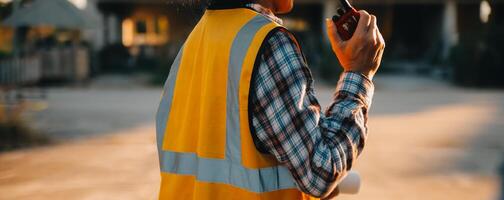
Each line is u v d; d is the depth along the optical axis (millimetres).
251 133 1412
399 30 25250
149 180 6164
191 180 1568
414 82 18578
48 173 6445
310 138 1370
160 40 24516
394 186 5941
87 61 19047
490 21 18906
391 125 9898
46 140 8359
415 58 24219
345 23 1494
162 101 1706
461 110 11898
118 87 17125
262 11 1547
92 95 14789
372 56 1487
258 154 1429
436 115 11156
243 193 1436
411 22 25172
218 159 1476
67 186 5914
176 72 1689
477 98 14227
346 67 1503
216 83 1479
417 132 9180
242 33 1460
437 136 8820
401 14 25125
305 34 23312
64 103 12945
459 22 23938
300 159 1366
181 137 1602
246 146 1422
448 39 21297
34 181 6102
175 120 1649
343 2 1520
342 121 1417
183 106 1632
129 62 21625
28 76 14141
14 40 14172
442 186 5965
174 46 19094
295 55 1413
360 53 1475
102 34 22438
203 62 1552
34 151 7613
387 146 8000
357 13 1501
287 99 1380
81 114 11227
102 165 6832
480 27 18984
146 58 22453
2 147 7793
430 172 6547
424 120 10477
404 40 25250
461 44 18047
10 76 12711
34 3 14086
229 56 1457
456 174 6465
